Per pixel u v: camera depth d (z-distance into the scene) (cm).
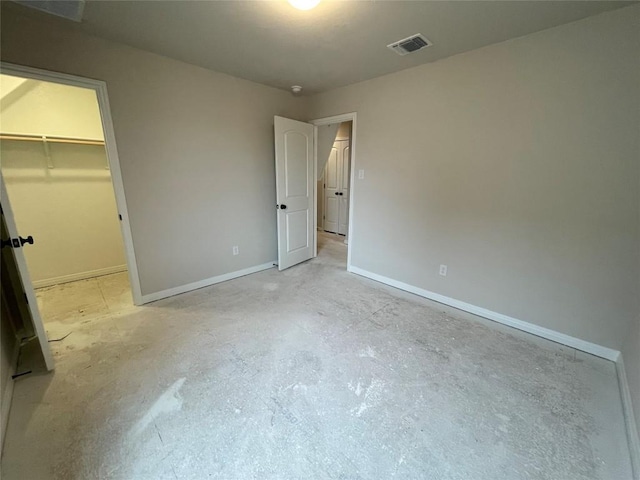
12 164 285
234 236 333
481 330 233
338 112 340
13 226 158
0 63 181
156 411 151
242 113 312
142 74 238
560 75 193
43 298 283
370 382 173
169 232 278
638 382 142
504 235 234
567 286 209
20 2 166
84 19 186
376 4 165
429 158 269
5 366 162
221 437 137
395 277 319
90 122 322
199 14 178
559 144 199
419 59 247
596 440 137
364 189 331
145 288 271
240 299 284
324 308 267
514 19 181
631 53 169
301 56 242
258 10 173
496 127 225
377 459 127
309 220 405
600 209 190
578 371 185
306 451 130
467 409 154
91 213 333
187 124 272
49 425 142
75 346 205
